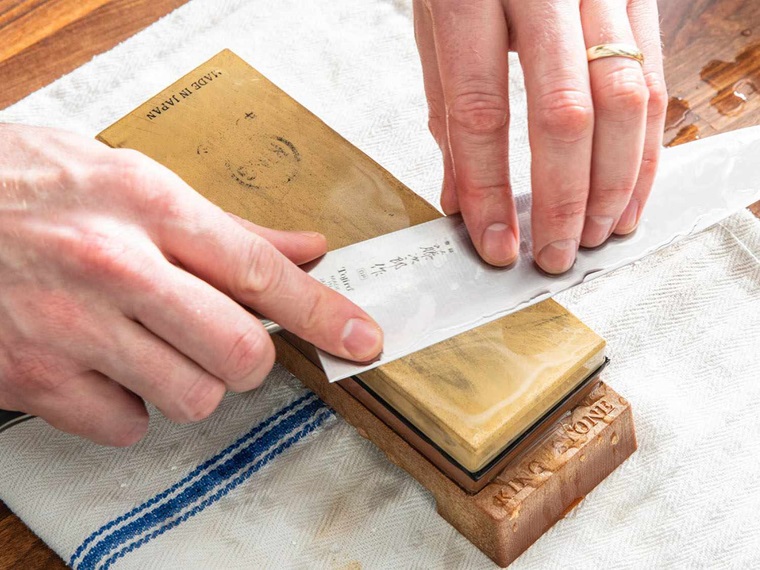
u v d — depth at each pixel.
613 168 0.57
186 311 0.55
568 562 0.64
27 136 0.61
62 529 0.66
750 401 0.70
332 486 0.68
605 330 0.74
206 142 0.73
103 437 0.62
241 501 0.67
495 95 0.57
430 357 0.61
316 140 0.73
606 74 0.55
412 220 0.68
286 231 0.65
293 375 0.73
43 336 0.57
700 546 0.64
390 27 0.96
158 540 0.65
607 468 0.67
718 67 0.88
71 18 0.98
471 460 0.58
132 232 0.57
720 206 0.66
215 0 0.98
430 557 0.64
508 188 0.60
